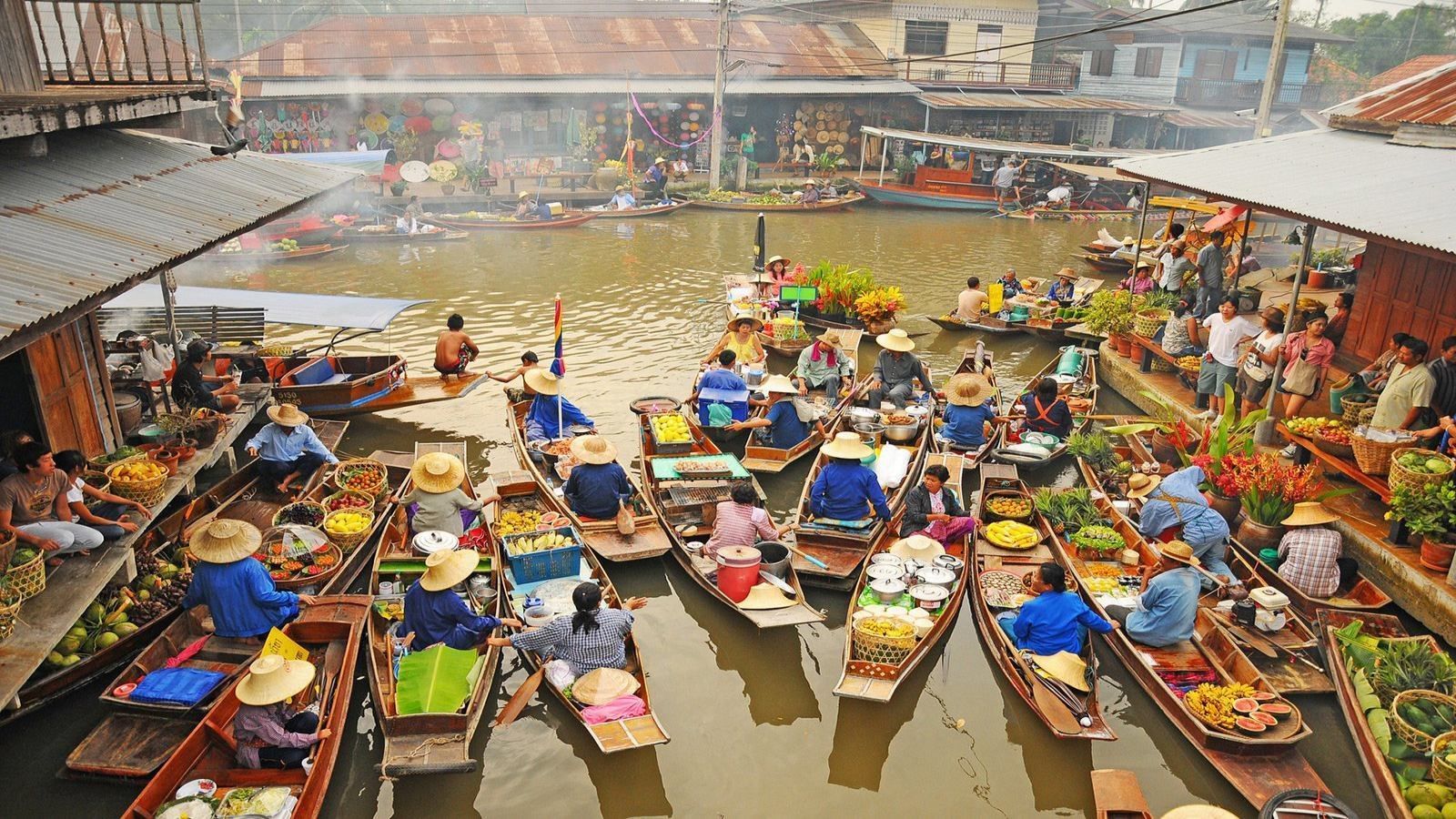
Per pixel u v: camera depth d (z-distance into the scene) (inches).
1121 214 1400.1
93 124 412.5
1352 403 448.1
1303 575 387.9
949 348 773.9
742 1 2015.3
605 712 315.3
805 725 346.6
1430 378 408.2
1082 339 757.9
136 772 288.4
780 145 1656.0
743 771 323.6
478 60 1487.5
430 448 527.5
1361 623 362.6
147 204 426.0
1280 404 546.0
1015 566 420.5
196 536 333.7
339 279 944.3
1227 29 1752.0
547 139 1526.8
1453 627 354.9
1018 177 1449.3
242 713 286.8
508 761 322.3
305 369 584.7
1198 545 392.2
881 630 352.5
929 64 1744.6
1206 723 316.2
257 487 467.8
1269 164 560.7
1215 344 542.0
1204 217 1229.7
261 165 564.4
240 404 532.1
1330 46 2140.7
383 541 412.5
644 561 433.1
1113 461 510.9
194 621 350.9
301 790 280.5
